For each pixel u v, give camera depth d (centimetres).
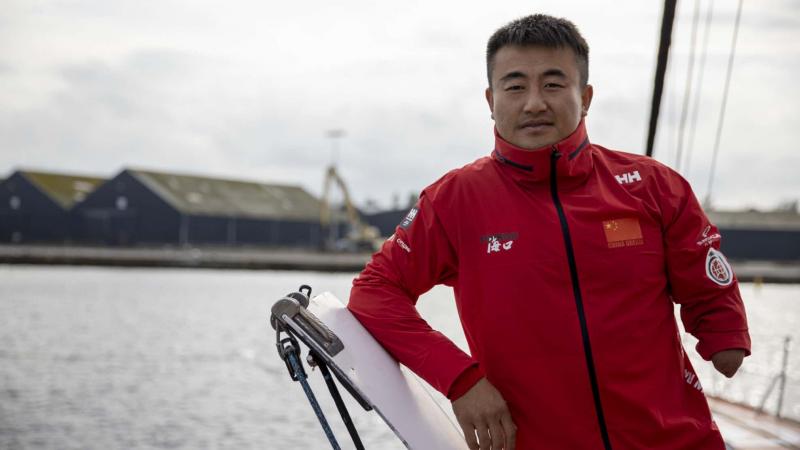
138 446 1194
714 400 632
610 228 166
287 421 1351
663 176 175
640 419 162
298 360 170
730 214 8906
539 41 166
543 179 169
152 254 7175
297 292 171
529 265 165
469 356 164
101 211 7850
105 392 1594
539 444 165
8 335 2469
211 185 8394
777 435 516
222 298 4025
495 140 176
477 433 159
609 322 162
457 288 181
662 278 170
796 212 9031
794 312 4103
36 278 5238
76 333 2569
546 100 166
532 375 165
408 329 169
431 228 176
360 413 1393
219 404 1490
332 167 8156
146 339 2472
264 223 8362
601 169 175
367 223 9600
